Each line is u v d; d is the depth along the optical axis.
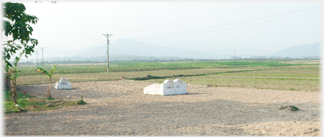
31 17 18.98
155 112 16.45
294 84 34.53
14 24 17.19
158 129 12.27
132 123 13.46
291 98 22.05
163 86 25.06
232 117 14.91
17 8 17.66
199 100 21.61
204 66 108.19
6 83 27.39
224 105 18.98
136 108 17.89
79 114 15.72
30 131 11.70
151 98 23.11
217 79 44.28
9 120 13.79
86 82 40.16
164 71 73.56
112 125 13.01
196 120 14.18
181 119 14.42
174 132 11.77
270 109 17.22
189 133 11.61
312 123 13.26
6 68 18.75
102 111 16.73
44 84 37.09
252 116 15.15
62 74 63.38
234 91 27.86
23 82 40.91
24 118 14.38
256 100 21.22
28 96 23.73
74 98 23.20
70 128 12.34
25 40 18.09
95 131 11.85
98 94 26.14
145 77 49.12
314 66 91.81
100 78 48.69
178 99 22.33
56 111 16.64
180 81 26.25
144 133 11.59
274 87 31.38
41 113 15.91
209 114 15.78
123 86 34.19
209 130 12.12
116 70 80.50
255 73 58.38
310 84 34.25
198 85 34.19
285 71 65.38
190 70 77.94
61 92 27.64
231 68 87.88
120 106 18.72
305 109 16.98
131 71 75.19
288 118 14.49
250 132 11.79
